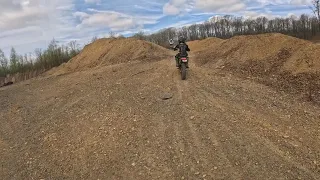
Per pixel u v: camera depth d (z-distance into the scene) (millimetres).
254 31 52906
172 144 7285
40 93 15000
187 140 7367
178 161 6617
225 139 7203
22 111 12148
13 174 7371
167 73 13508
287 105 8914
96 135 8336
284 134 7254
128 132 8133
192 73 12984
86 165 7098
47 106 12109
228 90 10469
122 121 8828
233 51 14680
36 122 10508
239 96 9836
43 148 8359
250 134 7316
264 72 11844
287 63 11703
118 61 20859
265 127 7617
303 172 5836
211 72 12961
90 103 11047
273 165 6102
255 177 5812
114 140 7883
